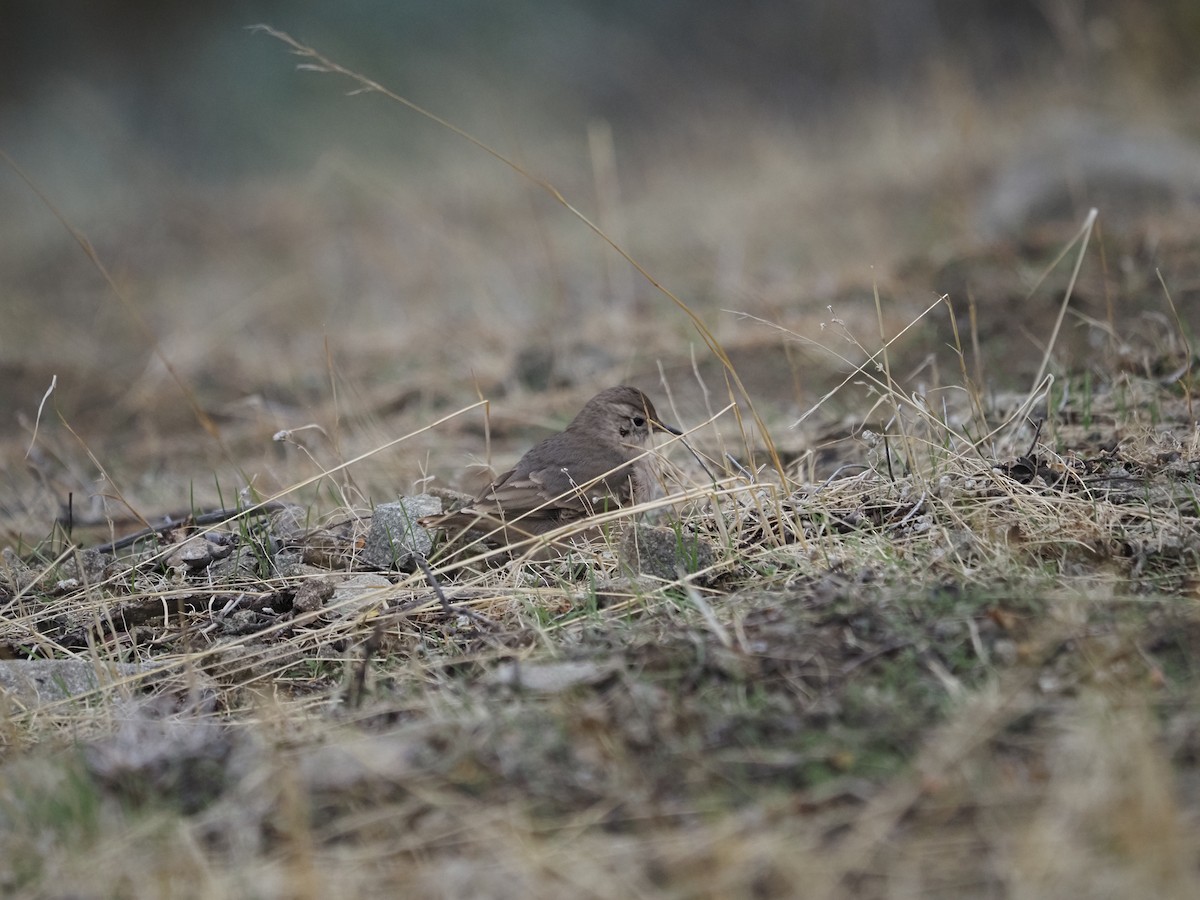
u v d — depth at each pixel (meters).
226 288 25.89
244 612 9.61
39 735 7.90
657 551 9.09
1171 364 12.20
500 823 6.17
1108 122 22.48
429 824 6.23
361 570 10.32
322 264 26.14
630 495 11.00
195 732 7.52
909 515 9.29
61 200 34.56
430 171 31.11
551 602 9.05
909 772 6.14
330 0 38.66
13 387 18.22
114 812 6.62
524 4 38.22
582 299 20.08
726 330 16.36
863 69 34.38
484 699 7.26
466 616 8.98
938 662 7.09
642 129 33.53
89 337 22.16
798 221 22.92
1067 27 26.02
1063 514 8.81
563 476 10.88
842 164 25.97
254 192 32.50
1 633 9.54
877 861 5.66
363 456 10.41
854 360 14.52
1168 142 20.84
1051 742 6.27
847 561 8.62
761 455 12.20
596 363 16.36
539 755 6.61
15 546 11.62
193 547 10.65
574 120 34.53
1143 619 7.24
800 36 35.59
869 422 12.42
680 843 5.90
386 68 36.38
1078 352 13.60
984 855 5.63
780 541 9.21
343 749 6.80
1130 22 25.45
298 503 12.01
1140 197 18.64
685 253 22.14
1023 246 16.64
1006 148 23.33
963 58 30.66
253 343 21.03
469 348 17.91
